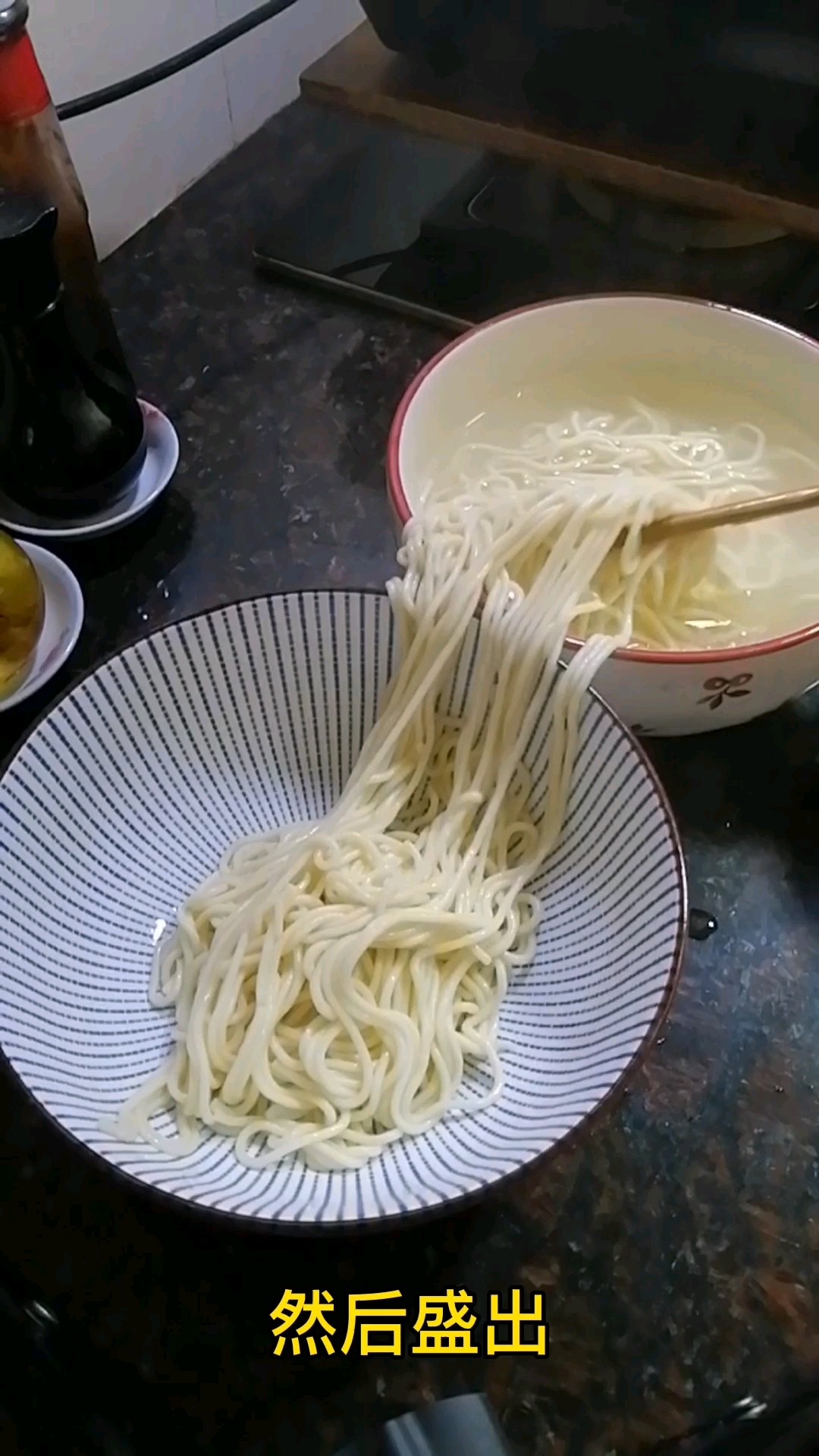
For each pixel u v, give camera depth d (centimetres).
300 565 45
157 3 52
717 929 36
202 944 34
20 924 31
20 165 38
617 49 46
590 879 33
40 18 47
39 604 40
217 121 59
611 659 34
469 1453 26
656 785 31
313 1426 28
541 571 37
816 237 47
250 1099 32
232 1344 29
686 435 44
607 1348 29
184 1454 28
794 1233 31
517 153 49
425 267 54
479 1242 31
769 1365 29
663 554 39
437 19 48
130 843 36
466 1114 32
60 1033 31
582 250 54
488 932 33
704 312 42
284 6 54
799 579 41
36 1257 31
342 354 52
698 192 47
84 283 41
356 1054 33
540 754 35
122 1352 29
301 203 57
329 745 38
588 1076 28
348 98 51
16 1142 32
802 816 38
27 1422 27
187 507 47
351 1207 27
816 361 42
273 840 36
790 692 36
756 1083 33
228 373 51
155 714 35
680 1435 28
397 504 36
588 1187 32
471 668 36
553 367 45
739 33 43
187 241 56
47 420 41
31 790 32
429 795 37
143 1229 31
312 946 33
